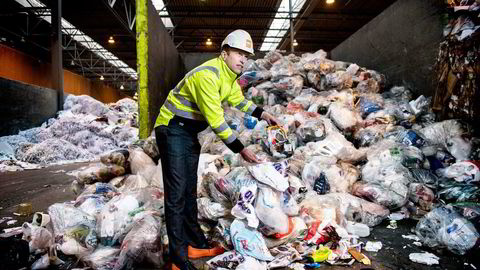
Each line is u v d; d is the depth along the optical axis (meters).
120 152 3.08
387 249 1.92
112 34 13.73
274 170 1.82
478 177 2.56
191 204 1.86
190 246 1.90
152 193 2.32
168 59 5.62
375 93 4.90
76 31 14.47
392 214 2.44
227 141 1.60
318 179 2.52
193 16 11.23
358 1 10.93
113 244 1.88
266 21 12.53
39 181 4.46
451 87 3.37
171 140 1.65
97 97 21.92
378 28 5.80
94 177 2.92
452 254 1.84
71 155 6.93
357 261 1.76
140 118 3.91
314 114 3.81
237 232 1.76
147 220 1.86
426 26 4.36
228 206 2.05
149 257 1.73
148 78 3.97
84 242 1.89
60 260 1.79
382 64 5.72
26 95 8.41
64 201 3.23
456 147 3.04
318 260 1.73
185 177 1.68
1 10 10.42
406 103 4.14
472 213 2.01
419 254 1.80
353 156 2.91
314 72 4.93
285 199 1.84
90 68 20.33
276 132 2.68
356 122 3.61
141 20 3.89
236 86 2.02
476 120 3.08
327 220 2.00
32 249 1.84
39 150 6.59
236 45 1.58
